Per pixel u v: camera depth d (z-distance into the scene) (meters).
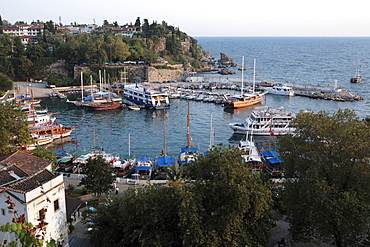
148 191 36.78
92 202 53.34
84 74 181.75
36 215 32.31
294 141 46.53
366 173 36.75
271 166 72.00
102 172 52.69
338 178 38.84
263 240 35.88
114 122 117.94
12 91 162.12
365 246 38.53
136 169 70.50
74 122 117.38
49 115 110.06
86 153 78.50
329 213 35.12
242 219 34.91
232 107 138.75
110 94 154.88
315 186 35.88
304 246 40.28
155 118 123.88
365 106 140.00
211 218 33.41
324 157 39.94
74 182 63.69
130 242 35.50
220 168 35.44
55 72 198.38
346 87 188.12
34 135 92.81
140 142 95.88
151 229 33.97
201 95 158.62
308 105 143.00
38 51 195.88
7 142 55.12
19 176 34.47
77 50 198.75
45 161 39.09
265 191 35.88
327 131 41.88
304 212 37.72
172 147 91.75
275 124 102.88
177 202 33.81
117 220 38.47
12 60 189.62
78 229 44.53
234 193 33.06
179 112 133.38
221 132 106.88
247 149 80.38
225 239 33.09
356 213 34.59
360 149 38.22
